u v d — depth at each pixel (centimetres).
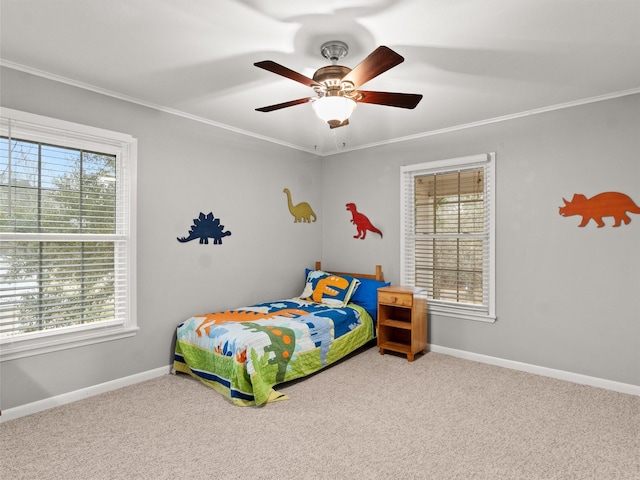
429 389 300
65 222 274
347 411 262
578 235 314
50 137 264
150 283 318
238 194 390
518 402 277
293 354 303
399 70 253
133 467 199
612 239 299
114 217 300
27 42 219
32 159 259
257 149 409
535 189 334
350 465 201
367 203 448
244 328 300
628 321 293
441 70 253
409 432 235
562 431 236
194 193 350
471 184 373
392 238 427
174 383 309
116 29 205
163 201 327
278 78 267
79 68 253
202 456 209
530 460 206
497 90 288
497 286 354
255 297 409
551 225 326
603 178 302
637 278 289
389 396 287
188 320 332
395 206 424
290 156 449
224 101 311
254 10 187
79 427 239
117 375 298
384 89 285
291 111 335
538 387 304
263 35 211
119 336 298
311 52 230
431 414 258
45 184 265
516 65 246
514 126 344
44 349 261
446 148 385
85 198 284
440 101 310
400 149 419
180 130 338
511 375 330
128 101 302
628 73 259
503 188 350
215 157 367
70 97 271
